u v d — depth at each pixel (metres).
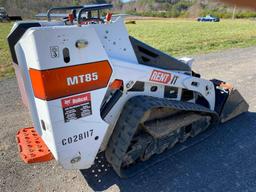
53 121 2.07
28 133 3.12
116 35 2.41
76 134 2.24
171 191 2.59
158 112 2.80
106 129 2.42
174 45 12.27
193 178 2.78
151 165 2.92
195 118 3.25
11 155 3.19
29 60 2.00
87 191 2.59
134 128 2.41
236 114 4.18
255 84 6.06
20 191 2.58
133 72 2.50
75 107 2.15
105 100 2.41
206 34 18.30
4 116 4.25
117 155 2.52
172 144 3.17
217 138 3.60
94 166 2.95
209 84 3.50
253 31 20.45
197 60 8.69
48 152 2.60
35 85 2.03
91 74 2.16
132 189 2.61
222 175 2.83
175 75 2.93
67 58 1.99
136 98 2.60
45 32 1.85
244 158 3.14
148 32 20.47
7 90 5.51
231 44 12.84
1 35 17.31
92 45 2.10
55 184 2.69
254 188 2.62
